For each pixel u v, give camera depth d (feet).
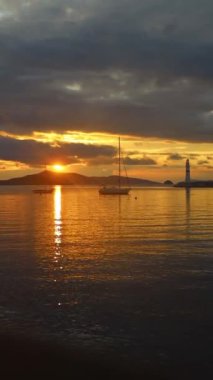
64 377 31.94
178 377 32.30
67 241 106.01
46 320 44.96
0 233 124.98
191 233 120.47
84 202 333.42
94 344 38.55
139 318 45.60
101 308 49.06
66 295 54.70
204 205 281.13
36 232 127.34
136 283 61.11
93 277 65.05
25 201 359.66
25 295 54.70
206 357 35.76
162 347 37.83
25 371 32.86
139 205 284.00
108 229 134.10
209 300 52.03
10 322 44.45
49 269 71.00
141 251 89.30
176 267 71.92
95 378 31.83
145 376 32.40
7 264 75.51
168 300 52.19
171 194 536.42
